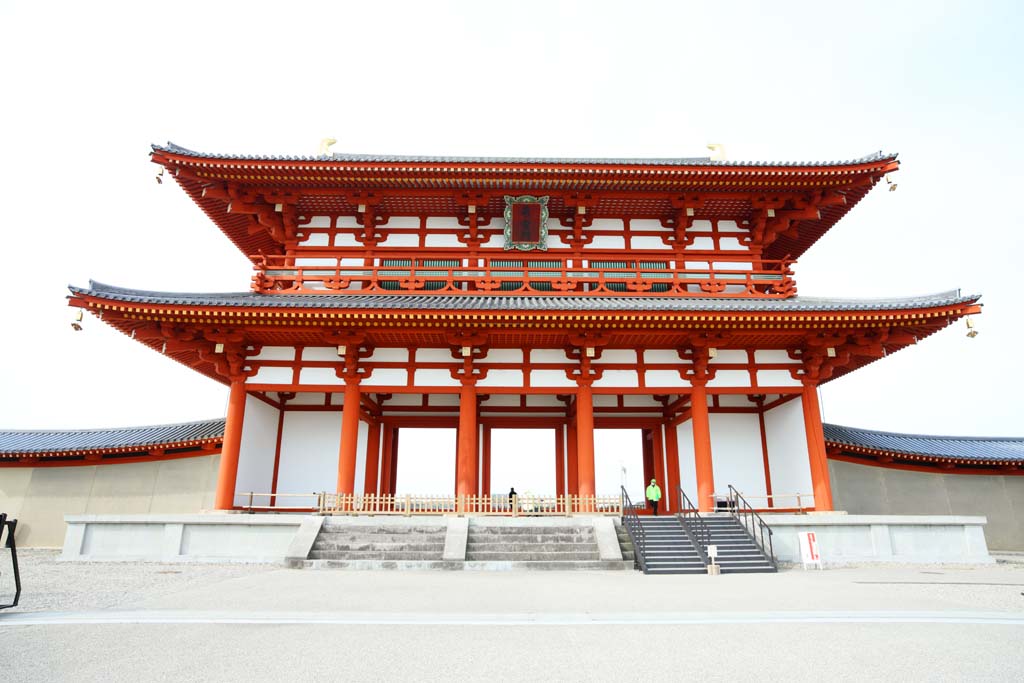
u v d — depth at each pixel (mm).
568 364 22062
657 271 25219
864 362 23812
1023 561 21922
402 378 21812
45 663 6980
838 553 19578
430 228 25703
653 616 9570
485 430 27375
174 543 18797
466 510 19766
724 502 24406
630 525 18453
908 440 29031
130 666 6879
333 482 24062
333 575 14773
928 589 13148
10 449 26750
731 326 20094
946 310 19344
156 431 28234
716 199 24969
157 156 22125
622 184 23766
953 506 27250
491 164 22516
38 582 13945
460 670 6734
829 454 27172
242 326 20359
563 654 7379
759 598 11641
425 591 12188
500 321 19734
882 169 23031
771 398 25031
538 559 16922
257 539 18906
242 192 23969
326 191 24078
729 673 6660
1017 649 7648
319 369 21828
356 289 24188
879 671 6730
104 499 26703
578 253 25422
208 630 8570
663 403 27156
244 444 21859
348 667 6840
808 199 24734
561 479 27047
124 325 20156
